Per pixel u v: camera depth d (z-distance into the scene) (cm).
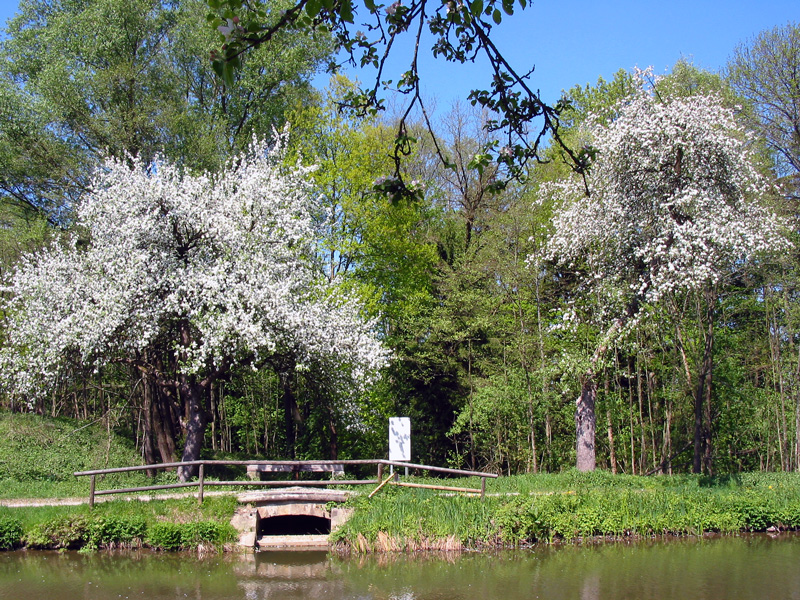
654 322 2016
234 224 1695
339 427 2402
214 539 1332
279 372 1931
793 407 2308
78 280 1678
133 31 2253
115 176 1752
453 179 2981
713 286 1956
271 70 2603
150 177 1802
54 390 1809
